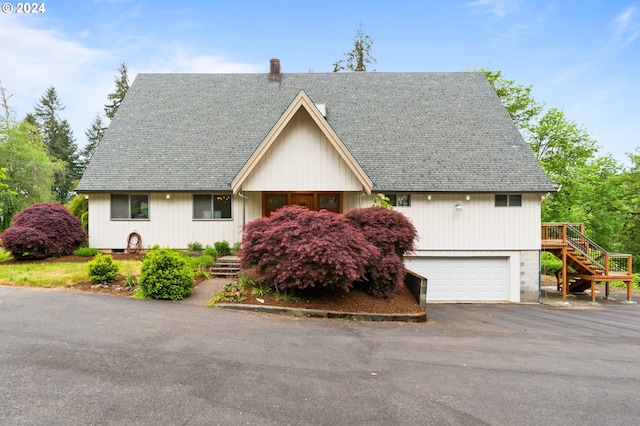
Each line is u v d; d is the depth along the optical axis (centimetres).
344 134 1672
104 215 1530
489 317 1179
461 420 406
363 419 397
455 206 1551
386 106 1814
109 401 413
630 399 487
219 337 661
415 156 1597
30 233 1288
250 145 1627
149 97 1828
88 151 5459
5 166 2683
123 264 1243
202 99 1830
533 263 1576
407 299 1090
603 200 2736
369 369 551
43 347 570
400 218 1124
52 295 897
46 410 391
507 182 1522
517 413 431
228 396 437
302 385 479
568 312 1352
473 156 1605
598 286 2123
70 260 1344
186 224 1538
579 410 448
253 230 968
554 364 633
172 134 1661
